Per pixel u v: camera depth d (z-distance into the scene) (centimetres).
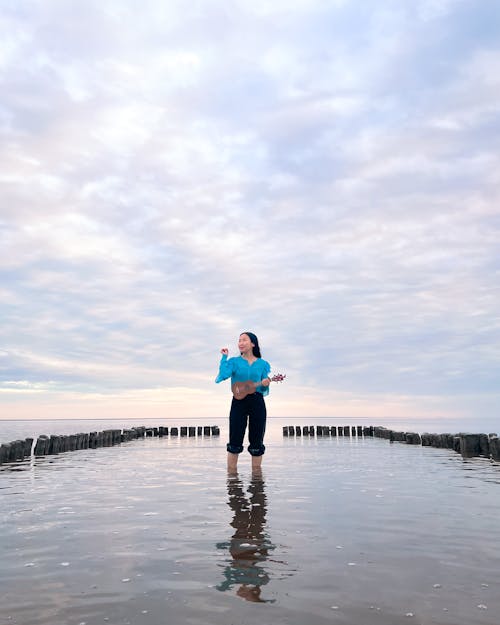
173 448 1360
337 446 1382
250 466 805
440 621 197
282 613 205
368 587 234
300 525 359
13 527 358
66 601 220
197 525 360
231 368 740
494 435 933
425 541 314
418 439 1455
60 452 1186
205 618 201
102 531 344
